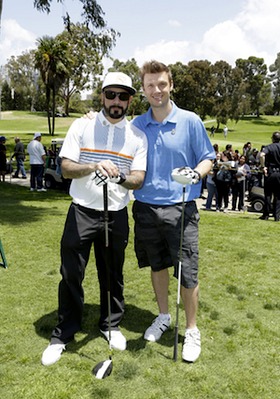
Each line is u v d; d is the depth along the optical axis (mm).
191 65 61094
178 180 2643
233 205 10945
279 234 6691
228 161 10883
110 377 2672
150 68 2766
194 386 2600
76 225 2852
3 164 14336
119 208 2908
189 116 2873
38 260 4961
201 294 4062
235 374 2732
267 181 8461
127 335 3215
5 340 3092
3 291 4008
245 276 4578
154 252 3080
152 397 2488
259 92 81688
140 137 2883
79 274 2918
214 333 3266
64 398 2465
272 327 3400
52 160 13789
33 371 2713
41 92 79938
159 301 3254
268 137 46906
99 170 2598
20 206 8977
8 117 56750
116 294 3127
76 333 3201
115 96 2719
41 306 3684
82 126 2838
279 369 2812
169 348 3037
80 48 36906
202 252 5457
